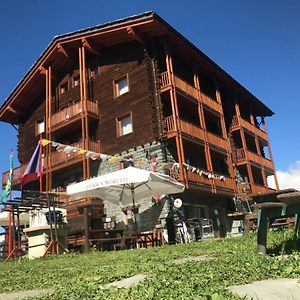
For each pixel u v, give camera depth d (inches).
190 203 819.4
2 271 342.0
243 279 177.3
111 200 614.9
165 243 622.2
